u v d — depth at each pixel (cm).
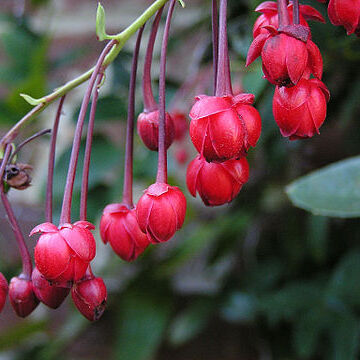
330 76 28
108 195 30
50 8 39
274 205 34
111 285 38
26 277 22
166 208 21
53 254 20
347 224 32
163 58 21
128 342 34
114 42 22
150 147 23
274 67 20
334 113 30
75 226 21
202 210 40
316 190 24
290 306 31
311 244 30
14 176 22
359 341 29
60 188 30
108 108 31
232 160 21
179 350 38
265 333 34
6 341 38
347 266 29
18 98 31
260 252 35
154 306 35
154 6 22
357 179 24
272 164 33
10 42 34
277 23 21
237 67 28
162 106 21
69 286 20
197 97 20
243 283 36
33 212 44
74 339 38
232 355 37
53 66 36
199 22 33
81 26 44
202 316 35
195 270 40
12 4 43
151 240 21
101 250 40
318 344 31
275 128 28
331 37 26
